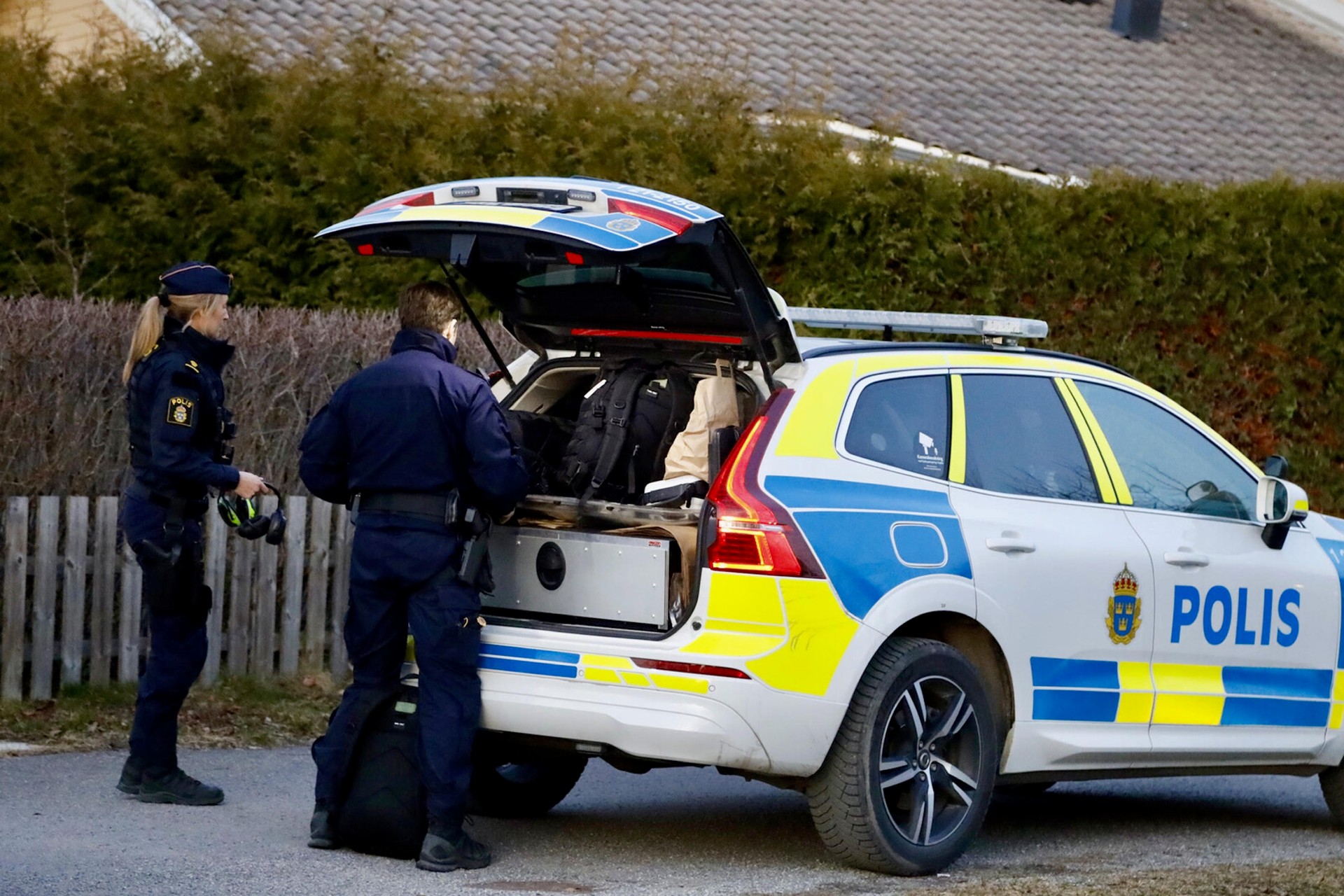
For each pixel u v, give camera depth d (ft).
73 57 121.60
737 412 46.88
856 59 143.02
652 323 49.01
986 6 166.50
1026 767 48.44
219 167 90.58
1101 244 96.68
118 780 53.01
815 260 93.86
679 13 142.82
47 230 90.94
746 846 49.62
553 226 42.22
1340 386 100.78
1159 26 170.91
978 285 94.99
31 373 63.62
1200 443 55.52
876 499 45.70
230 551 67.36
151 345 48.14
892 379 48.29
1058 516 49.93
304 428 69.82
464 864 44.52
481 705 44.47
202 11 118.52
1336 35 186.29
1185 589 52.24
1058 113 144.46
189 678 50.03
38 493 63.36
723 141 94.63
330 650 69.51
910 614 44.88
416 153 90.07
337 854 45.39
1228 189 99.45
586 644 43.62
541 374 52.29
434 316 45.68
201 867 43.21
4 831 45.98
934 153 126.72
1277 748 54.75
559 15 135.95
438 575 43.73
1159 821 58.39
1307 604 55.83
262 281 89.71
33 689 60.90
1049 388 52.13
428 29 127.13
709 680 42.34
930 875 46.11
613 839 49.96
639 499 47.52
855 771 44.04
